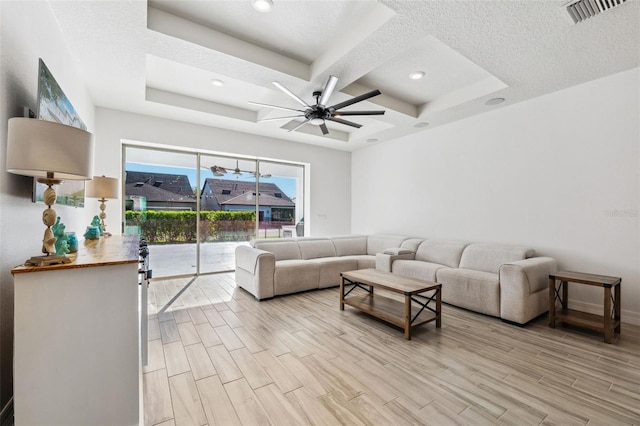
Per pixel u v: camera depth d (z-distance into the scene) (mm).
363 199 6410
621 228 2965
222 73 2994
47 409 1269
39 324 1257
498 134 3982
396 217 5613
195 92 3961
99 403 1351
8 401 1417
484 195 4145
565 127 3359
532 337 2615
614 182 3010
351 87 3607
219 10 2377
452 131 4578
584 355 2273
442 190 4734
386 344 2467
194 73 3430
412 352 2320
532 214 3635
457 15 2152
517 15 2150
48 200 1397
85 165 1378
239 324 2891
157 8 2352
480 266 3684
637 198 2877
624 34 2359
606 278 2709
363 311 3064
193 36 2502
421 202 5102
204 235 5168
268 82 3186
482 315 3201
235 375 1980
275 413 1604
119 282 1390
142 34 2379
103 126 4008
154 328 2777
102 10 2102
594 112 3146
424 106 4273
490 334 2682
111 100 3773
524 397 1746
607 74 3023
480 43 2498
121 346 1387
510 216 3852
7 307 1423
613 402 1700
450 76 3480
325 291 4176
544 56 2695
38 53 1832
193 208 5062
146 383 1881
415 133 5215
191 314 3170
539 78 3113
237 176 5520
